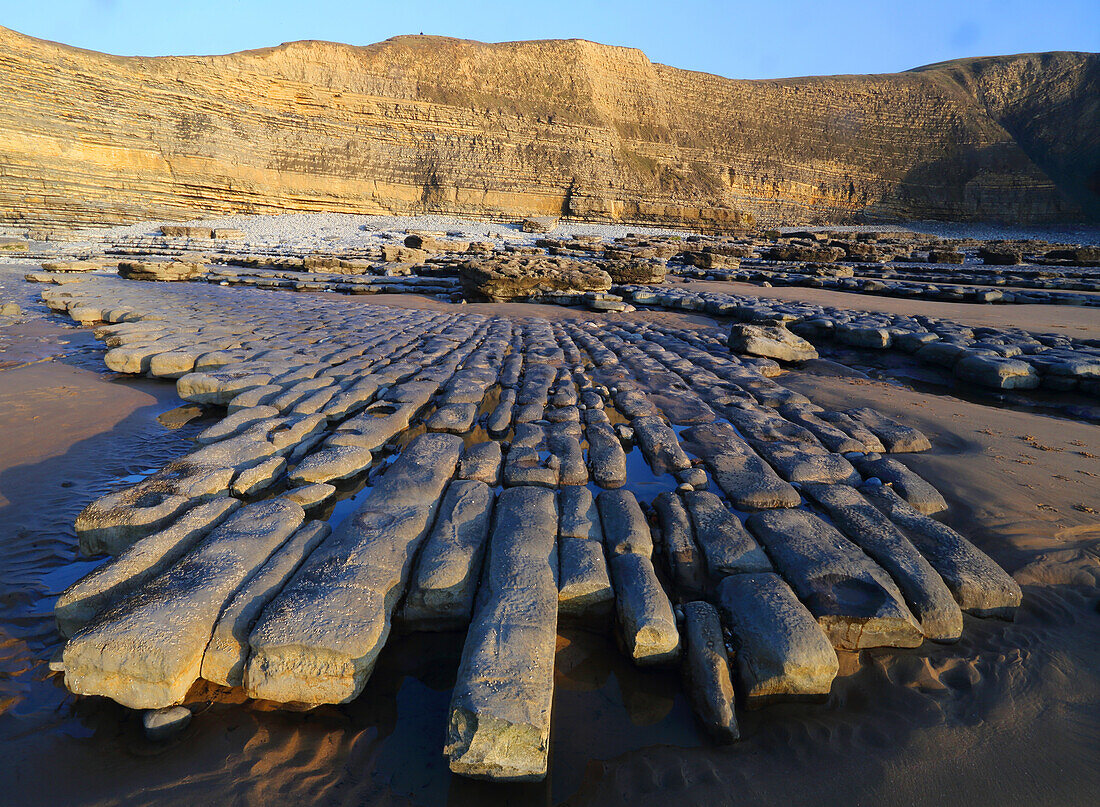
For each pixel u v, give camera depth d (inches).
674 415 218.5
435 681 100.2
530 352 330.0
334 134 1895.9
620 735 90.0
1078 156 2662.4
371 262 932.0
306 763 84.8
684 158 2461.9
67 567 131.2
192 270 743.1
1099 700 92.0
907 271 871.7
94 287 595.2
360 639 91.8
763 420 208.5
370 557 111.8
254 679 91.2
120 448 198.7
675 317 488.1
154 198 1630.2
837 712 93.0
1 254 1069.8
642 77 2469.2
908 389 286.7
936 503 148.3
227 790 80.6
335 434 188.7
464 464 165.3
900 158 2704.2
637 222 2170.3
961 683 96.8
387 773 83.7
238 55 1761.8
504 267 594.2
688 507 141.7
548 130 2149.4
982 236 2314.2
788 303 514.9
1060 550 128.4
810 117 2687.0
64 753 86.4
